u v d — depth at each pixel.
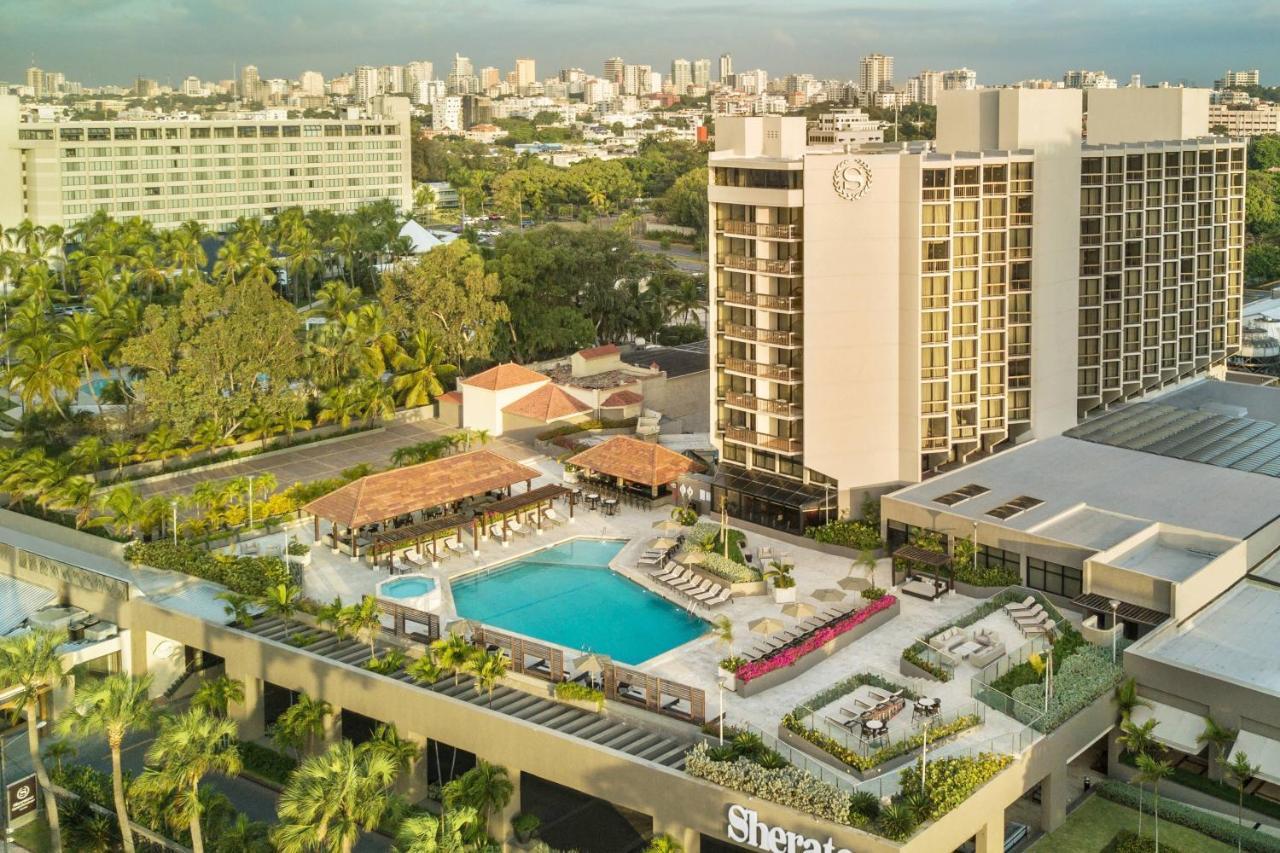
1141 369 113.75
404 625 78.94
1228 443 103.88
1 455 108.00
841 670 73.81
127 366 147.75
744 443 100.44
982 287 98.62
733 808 60.12
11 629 88.19
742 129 100.75
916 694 68.81
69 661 82.00
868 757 61.72
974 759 61.66
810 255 93.12
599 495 107.94
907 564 87.50
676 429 130.38
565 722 68.81
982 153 98.25
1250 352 160.38
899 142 109.38
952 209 93.56
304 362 131.25
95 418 128.38
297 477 117.62
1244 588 80.62
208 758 57.97
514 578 91.88
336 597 79.75
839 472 96.69
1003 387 101.12
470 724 69.44
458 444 121.31
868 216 93.44
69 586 89.62
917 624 80.50
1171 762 69.56
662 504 106.00
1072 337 105.56
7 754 76.50
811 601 84.75
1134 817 66.69
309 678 76.06
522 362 160.88
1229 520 86.31
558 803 71.94
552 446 122.00
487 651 74.25
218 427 122.44
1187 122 116.88
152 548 93.00
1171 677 68.50
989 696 67.81
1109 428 108.06
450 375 149.00
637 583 90.56
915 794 58.50
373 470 109.44
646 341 177.12
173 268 194.75
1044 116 99.56
